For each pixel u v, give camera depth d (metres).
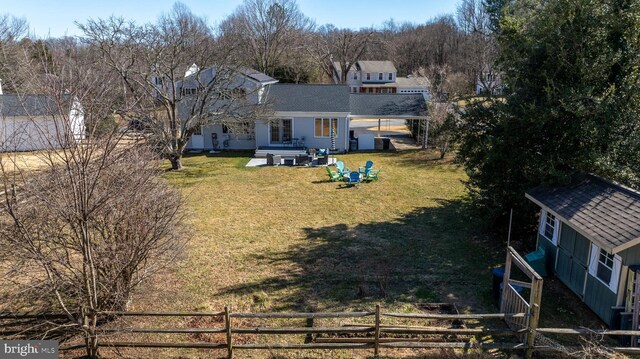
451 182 20.80
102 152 7.55
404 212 16.67
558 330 7.81
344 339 8.38
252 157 26.86
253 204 17.66
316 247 13.29
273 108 27.11
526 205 12.54
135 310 9.59
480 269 11.79
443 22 72.12
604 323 9.20
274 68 52.53
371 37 65.69
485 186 13.59
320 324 9.16
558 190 11.41
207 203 17.73
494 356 8.04
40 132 7.09
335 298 10.23
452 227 14.98
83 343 8.34
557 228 11.09
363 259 12.41
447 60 65.12
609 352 7.73
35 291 8.16
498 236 14.04
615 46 11.31
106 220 8.12
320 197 18.66
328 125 28.11
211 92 23.42
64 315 9.08
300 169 23.75
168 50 22.42
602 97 11.14
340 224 15.38
